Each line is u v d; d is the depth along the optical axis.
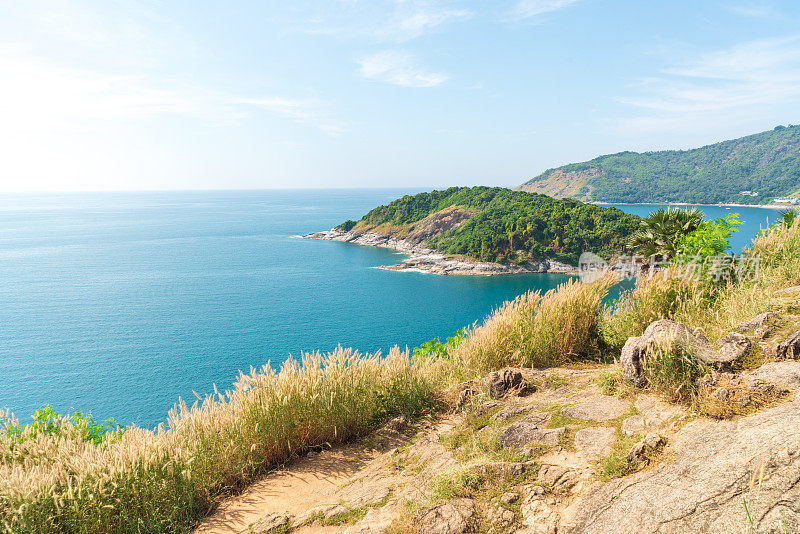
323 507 3.88
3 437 4.62
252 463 4.66
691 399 3.66
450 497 3.39
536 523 2.90
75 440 4.78
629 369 4.39
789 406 3.01
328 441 5.28
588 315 6.62
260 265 162.50
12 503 3.44
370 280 133.88
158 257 181.88
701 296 6.37
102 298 120.50
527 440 3.97
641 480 2.88
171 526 3.85
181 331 92.81
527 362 6.28
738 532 2.13
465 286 120.88
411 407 5.68
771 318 4.62
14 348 83.50
